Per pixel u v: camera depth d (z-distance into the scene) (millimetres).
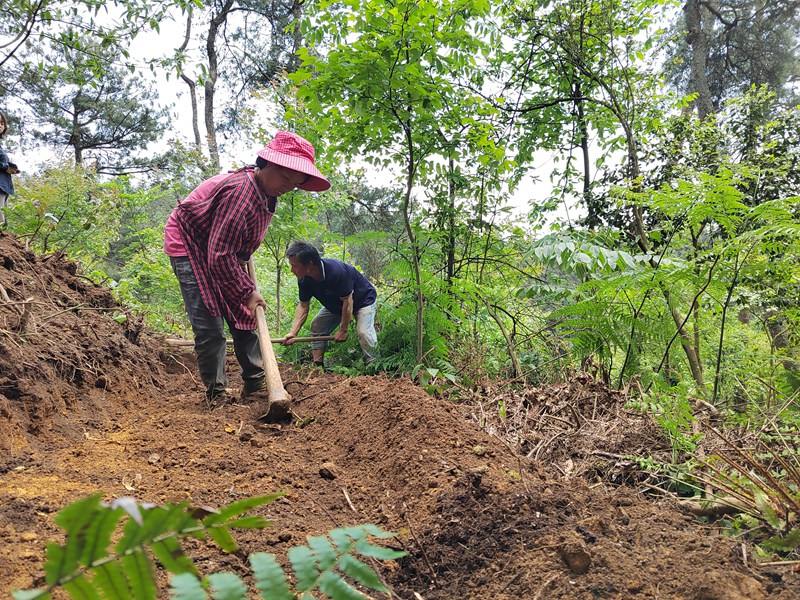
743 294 4207
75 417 3240
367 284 6016
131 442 3043
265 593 887
